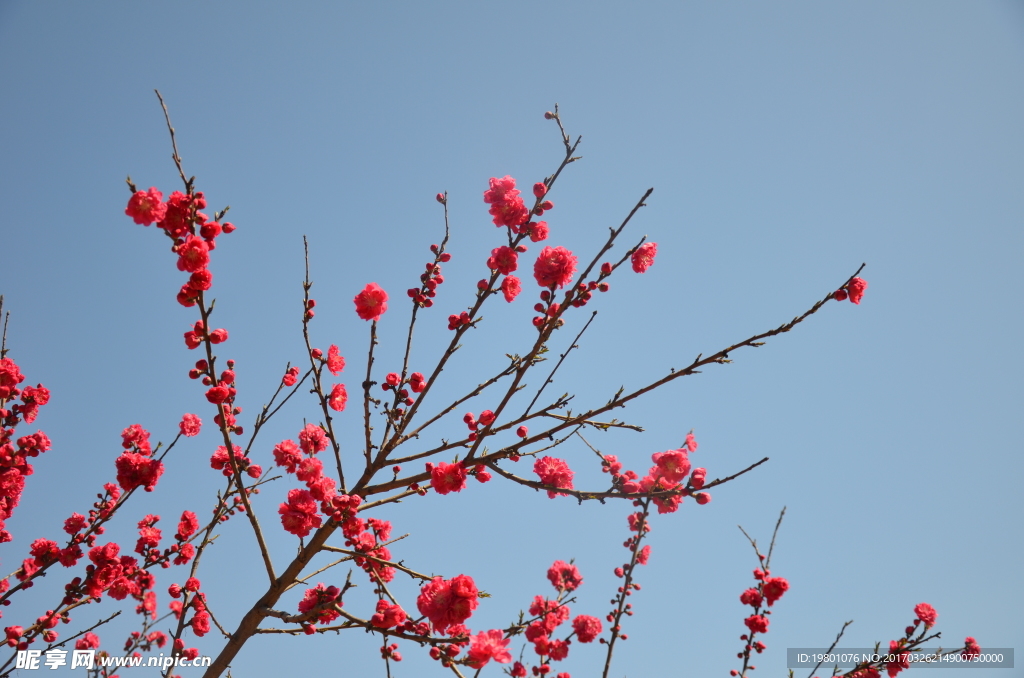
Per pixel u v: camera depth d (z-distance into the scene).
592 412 5.30
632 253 5.22
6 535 5.67
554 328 5.32
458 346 5.73
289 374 6.28
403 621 4.99
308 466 5.44
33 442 5.43
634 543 6.92
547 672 6.17
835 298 4.76
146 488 5.44
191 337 5.13
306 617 5.35
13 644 5.13
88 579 5.47
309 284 5.62
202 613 6.23
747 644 6.86
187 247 4.57
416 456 5.90
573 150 5.43
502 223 5.47
